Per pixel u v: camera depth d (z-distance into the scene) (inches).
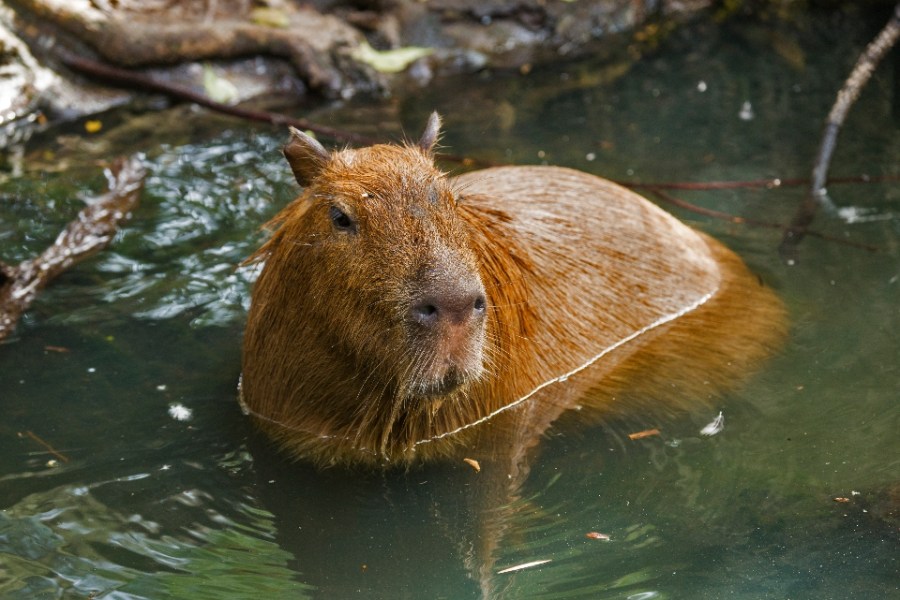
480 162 324.8
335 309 191.3
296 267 199.8
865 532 177.2
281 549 179.0
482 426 215.3
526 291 224.2
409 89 395.5
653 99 373.7
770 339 239.9
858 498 186.1
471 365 175.3
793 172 317.1
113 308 255.6
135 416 216.7
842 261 269.7
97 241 283.0
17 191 309.0
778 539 176.6
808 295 255.6
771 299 255.3
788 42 416.8
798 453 200.4
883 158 323.0
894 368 224.5
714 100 369.4
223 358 237.6
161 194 308.2
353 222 185.5
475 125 358.0
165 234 287.1
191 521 185.5
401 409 202.5
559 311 232.1
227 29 394.0
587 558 174.6
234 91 383.9
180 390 225.9
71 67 376.5
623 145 338.0
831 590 163.5
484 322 178.1
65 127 356.5
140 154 334.0
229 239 284.8
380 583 170.2
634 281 246.5
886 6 435.2
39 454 203.6
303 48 393.1
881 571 167.3
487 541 181.0
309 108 377.7
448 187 190.5
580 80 395.5
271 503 191.9
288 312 204.2
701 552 174.2
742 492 190.2
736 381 226.1
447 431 211.9
